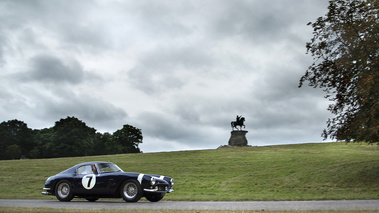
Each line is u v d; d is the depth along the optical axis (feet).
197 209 31.58
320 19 68.54
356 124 59.98
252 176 83.15
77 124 272.72
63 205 37.96
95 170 43.50
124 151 313.53
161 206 36.06
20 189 70.64
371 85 56.13
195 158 136.87
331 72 65.82
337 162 93.50
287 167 94.27
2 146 271.28
